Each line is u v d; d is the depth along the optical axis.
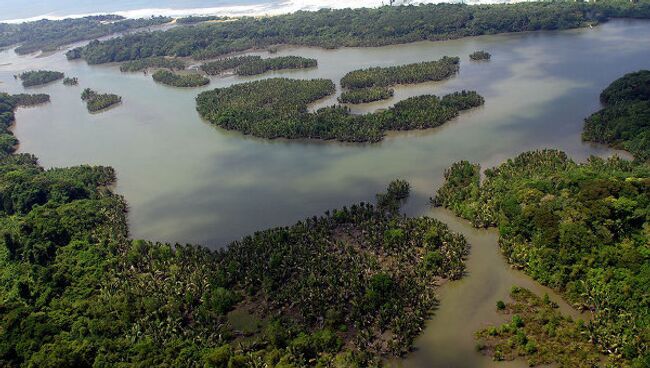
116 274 115.94
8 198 152.62
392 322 95.94
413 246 115.94
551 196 118.69
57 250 125.31
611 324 87.69
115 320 101.69
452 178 140.38
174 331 98.19
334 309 99.88
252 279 110.38
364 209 129.88
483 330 94.00
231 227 137.25
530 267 105.88
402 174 152.62
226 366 88.75
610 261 98.19
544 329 91.44
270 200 147.75
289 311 103.75
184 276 112.62
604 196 111.81
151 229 140.88
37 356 88.12
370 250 117.75
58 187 152.50
